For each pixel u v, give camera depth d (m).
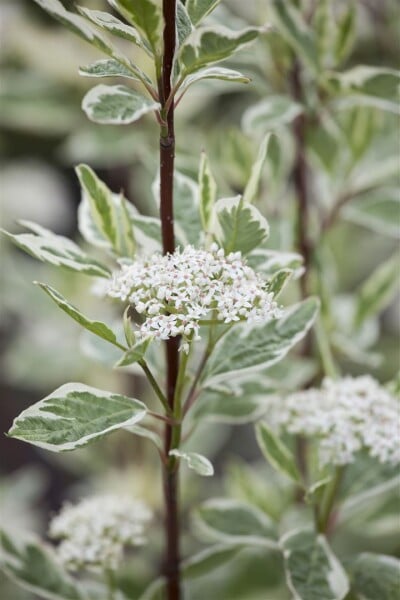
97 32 0.42
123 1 0.41
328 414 0.50
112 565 0.51
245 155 0.62
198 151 0.64
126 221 0.47
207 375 0.47
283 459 0.50
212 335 0.46
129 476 0.74
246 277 0.44
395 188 0.70
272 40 0.60
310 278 0.62
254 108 0.58
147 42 0.43
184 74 0.43
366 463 0.53
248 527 0.55
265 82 0.62
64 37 0.73
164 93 0.43
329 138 0.62
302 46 0.57
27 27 0.73
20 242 0.45
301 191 0.62
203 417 0.53
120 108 0.43
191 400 0.47
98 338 0.52
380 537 0.68
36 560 0.53
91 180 0.47
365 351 0.65
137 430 0.46
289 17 0.57
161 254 0.46
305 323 0.48
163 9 0.42
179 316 0.42
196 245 0.48
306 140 0.61
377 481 0.53
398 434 0.49
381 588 0.51
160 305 0.43
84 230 0.50
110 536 0.52
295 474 0.50
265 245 0.58
